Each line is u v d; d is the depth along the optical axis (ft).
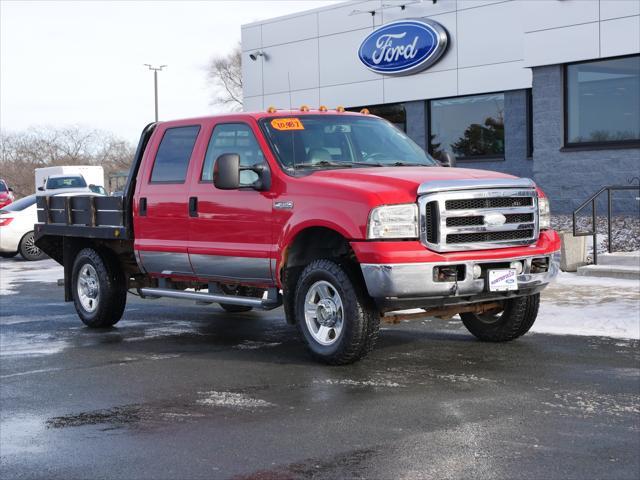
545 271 26.94
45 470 17.13
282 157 27.86
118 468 17.15
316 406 21.38
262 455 17.67
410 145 30.89
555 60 64.44
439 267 24.77
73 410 21.77
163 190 31.22
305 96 93.15
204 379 24.85
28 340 32.27
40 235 37.24
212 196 29.32
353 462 17.03
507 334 28.73
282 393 22.86
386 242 24.45
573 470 16.30
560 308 34.55
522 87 75.97
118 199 32.73
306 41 92.48
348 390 22.94
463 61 79.77
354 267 25.59
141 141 32.73
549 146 65.87
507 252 25.66
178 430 19.67
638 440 18.10
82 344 31.22
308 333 26.50
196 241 30.04
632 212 61.87
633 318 32.12
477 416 20.07
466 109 81.35
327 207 25.68
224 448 18.22
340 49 89.40
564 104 65.26
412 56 81.92
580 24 62.95
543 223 27.30
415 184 25.00
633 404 20.94
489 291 25.48
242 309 39.01
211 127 30.17
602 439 18.17
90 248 35.17
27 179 228.63
